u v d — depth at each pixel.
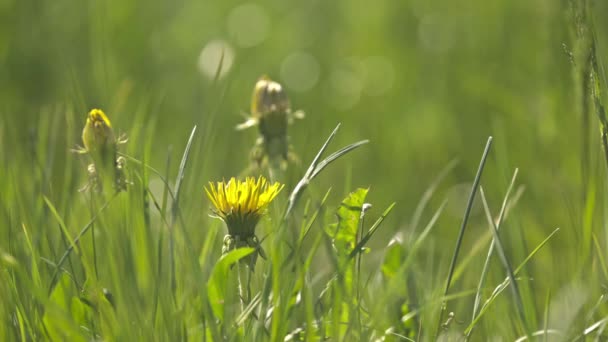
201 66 2.55
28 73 2.47
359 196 2.09
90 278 2.06
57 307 2.03
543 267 2.21
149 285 2.07
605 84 2.10
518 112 2.40
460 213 2.36
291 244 2.10
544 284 2.19
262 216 2.07
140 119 2.25
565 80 2.30
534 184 2.30
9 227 2.11
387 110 2.54
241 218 2.07
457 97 2.50
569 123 2.30
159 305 2.07
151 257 2.07
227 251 2.07
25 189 2.21
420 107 2.52
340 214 2.09
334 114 2.56
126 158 2.10
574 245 2.17
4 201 2.15
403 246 2.12
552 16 2.30
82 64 2.47
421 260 2.26
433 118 2.50
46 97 2.44
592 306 2.10
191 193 2.17
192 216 2.17
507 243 2.21
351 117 2.55
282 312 2.05
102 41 2.42
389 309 2.10
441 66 2.57
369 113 2.55
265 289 2.06
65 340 2.05
